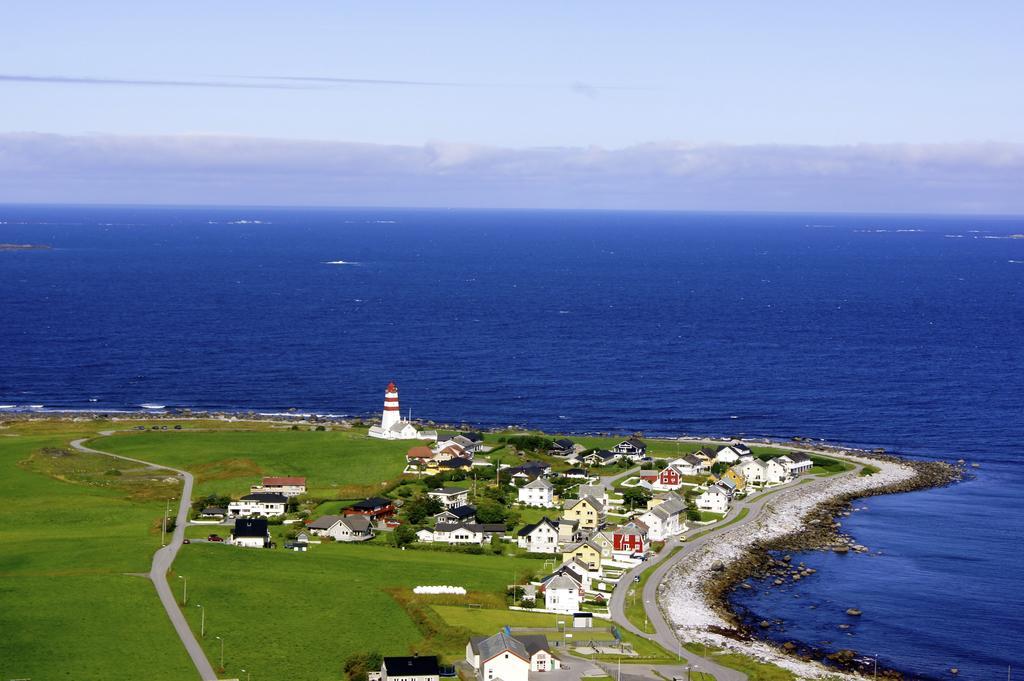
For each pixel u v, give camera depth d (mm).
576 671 134000
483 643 133875
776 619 158250
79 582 158875
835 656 144000
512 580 167375
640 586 169125
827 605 164500
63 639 138250
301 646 138250
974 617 160375
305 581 162250
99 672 128875
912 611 162500
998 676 140000
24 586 156875
